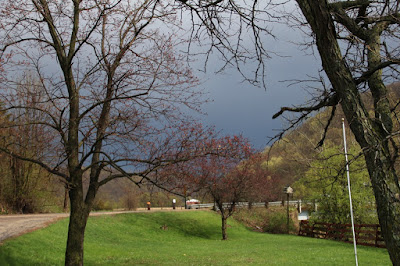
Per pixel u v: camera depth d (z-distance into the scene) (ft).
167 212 137.90
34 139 34.32
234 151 34.42
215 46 20.47
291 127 18.47
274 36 19.03
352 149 51.03
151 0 30.32
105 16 34.99
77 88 34.24
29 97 34.09
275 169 151.43
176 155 32.73
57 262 57.82
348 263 58.18
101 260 64.18
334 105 18.03
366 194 99.71
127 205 153.99
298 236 123.13
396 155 14.11
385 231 13.37
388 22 17.61
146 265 58.80
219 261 62.69
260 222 152.97
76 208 34.01
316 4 14.52
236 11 19.51
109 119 34.55
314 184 106.93
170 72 32.40
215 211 152.05
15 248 58.23
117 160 32.91
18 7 33.55
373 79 16.49
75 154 34.35
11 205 119.55
